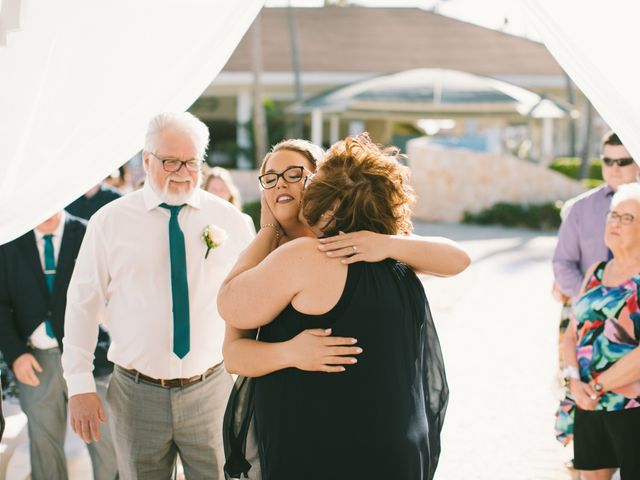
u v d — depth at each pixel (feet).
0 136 10.51
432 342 8.64
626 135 10.52
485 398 19.94
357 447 7.62
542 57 92.53
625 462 11.73
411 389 7.91
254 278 7.86
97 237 11.03
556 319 28.91
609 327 11.87
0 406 11.31
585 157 74.28
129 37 10.64
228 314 7.97
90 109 10.67
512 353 24.22
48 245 13.42
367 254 7.86
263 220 9.19
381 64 89.10
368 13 99.09
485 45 94.22
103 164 10.80
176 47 10.70
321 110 70.54
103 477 13.64
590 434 12.09
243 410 8.74
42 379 13.50
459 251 8.43
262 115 76.84
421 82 69.15
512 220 61.36
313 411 7.69
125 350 10.93
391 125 93.09
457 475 15.31
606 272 12.24
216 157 78.38
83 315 11.05
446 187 65.05
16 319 13.43
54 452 13.73
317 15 97.81
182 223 11.12
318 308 7.71
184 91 10.90
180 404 10.96
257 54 75.97
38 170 10.63
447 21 98.68
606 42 10.41
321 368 7.60
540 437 17.31
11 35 10.43
